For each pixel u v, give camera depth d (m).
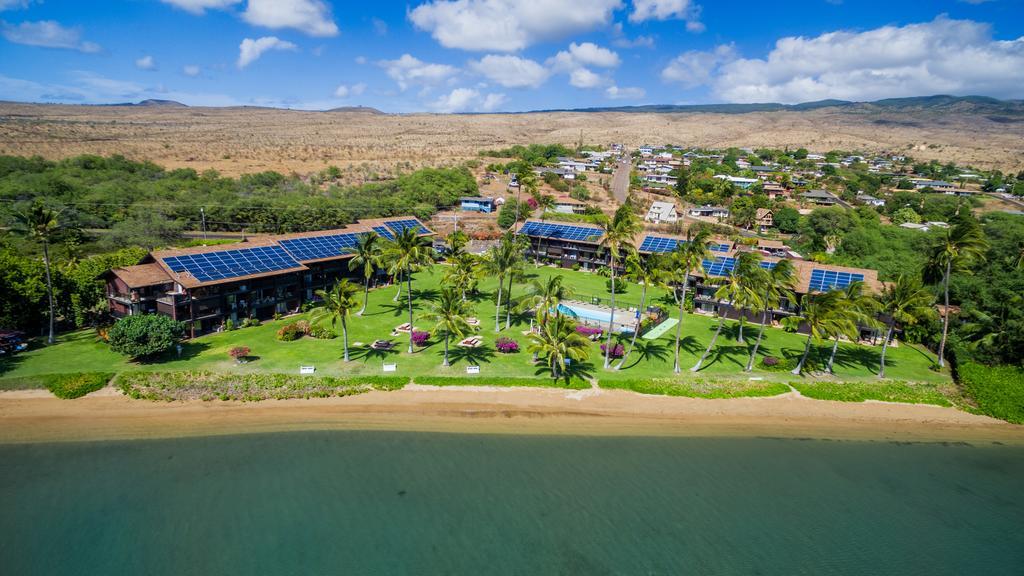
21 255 86.69
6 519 40.94
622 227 65.19
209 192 150.88
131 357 65.44
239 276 79.94
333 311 65.88
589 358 73.06
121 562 37.28
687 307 98.62
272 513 42.56
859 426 60.84
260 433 53.88
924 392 67.75
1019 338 70.50
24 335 69.50
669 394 64.31
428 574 37.12
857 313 68.38
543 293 68.56
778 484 49.38
